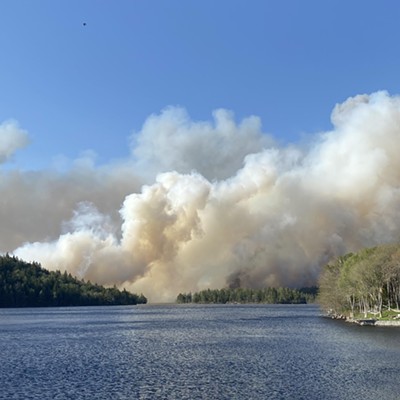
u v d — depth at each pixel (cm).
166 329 17562
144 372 7544
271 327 17538
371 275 17438
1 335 15312
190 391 6025
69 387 6394
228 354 9650
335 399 5419
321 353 9206
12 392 6109
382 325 15150
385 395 5578
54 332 16500
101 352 10388
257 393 5812
